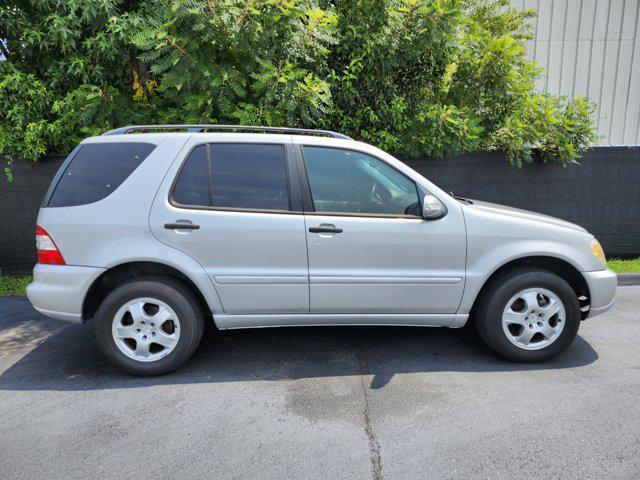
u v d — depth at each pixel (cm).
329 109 552
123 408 294
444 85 638
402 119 611
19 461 240
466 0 752
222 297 330
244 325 341
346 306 338
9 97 543
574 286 373
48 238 324
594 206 659
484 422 273
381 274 335
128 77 589
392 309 342
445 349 385
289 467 234
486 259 339
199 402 301
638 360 360
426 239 334
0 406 298
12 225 585
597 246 357
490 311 345
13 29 534
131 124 565
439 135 605
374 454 244
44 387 324
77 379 336
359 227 330
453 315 347
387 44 567
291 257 329
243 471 231
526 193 655
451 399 301
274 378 335
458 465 235
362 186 340
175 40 477
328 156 340
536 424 271
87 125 551
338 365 356
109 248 320
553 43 996
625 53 999
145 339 331
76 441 258
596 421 273
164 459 242
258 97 543
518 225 342
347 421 277
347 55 587
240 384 326
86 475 229
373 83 601
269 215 327
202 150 332
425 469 232
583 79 1012
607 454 242
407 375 338
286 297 333
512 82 634
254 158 335
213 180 330
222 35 486
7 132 550
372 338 409
